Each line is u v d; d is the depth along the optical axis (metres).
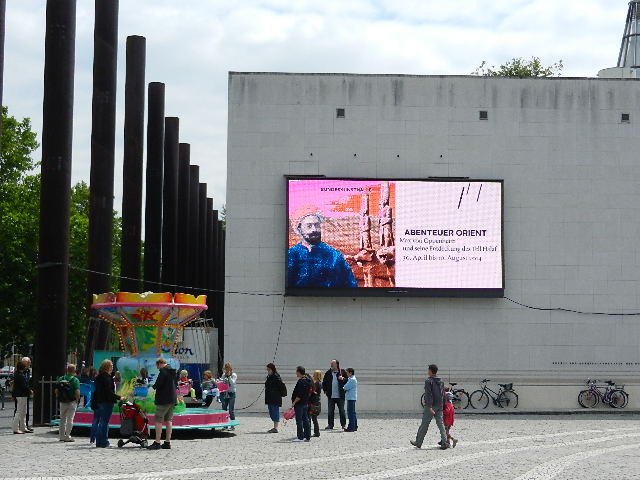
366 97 42.75
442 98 43.00
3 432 29.44
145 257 51.66
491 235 42.12
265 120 42.47
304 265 41.50
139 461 20.83
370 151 42.59
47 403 32.19
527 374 42.38
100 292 36.66
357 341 41.91
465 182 42.19
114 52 37.28
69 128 33.22
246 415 39.22
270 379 29.80
